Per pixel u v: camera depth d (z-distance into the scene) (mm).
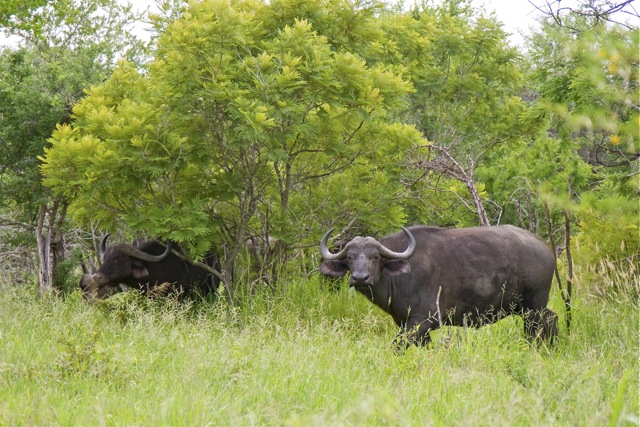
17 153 46875
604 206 25594
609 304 37469
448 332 34281
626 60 23703
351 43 43156
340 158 43125
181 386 22828
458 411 21516
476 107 59375
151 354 27203
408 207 48375
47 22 53656
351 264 33344
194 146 38469
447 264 34375
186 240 40594
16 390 23359
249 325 35188
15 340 29484
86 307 38062
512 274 34812
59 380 23703
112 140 37031
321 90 38344
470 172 45406
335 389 24094
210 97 36656
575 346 34000
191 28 37281
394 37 55531
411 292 34031
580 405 21781
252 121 36219
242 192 40688
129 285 43125
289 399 22328
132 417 20375
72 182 37656
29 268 53844
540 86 41469
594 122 24922
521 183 52062
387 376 26516
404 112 59531
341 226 44688
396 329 37062
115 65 51594
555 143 49438
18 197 47531
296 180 42062
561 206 26484
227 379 24516
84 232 54000
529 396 22625
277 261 43094
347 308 39875
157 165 37344
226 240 42500
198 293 43281
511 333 35406
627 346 32312
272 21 41594
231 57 37625
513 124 57125
